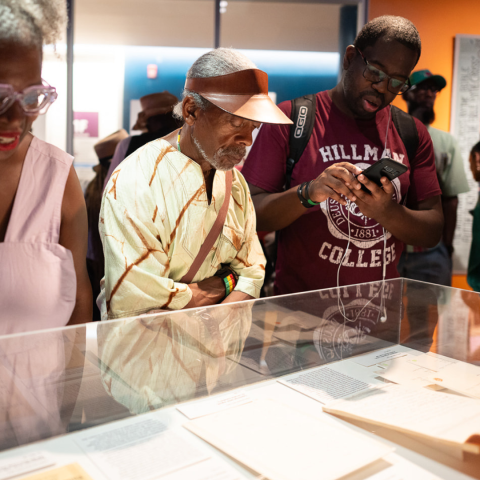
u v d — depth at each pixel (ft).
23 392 2.18
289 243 5.51
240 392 2.55
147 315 3.06
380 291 4.16
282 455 2.01
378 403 2.48
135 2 10.68
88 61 10.78
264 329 3.12
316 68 11.22
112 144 10.95
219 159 3.98
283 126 5.40
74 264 3.60
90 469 1.85
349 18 11.02
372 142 5.41
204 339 2.86
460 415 2.37
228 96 3.73
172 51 10.94
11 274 3.24
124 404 2.27
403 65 4.85
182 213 4.05
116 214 3.87
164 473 1.87
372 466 2.04
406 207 5.45
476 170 11.22
